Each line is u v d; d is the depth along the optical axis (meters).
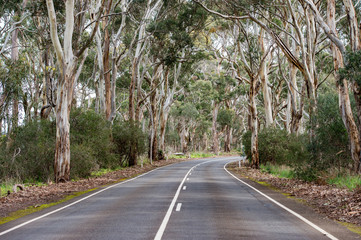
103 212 9.96
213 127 73.50
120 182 20.69
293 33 32.22
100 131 25.53
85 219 8.90
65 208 10.91
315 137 19.03
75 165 21.64
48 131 22.39
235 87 62.38
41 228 7.84
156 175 26.14
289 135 32.81
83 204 11.73
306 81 22.28
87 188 17.56
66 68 19.73
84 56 30.38
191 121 73.38
